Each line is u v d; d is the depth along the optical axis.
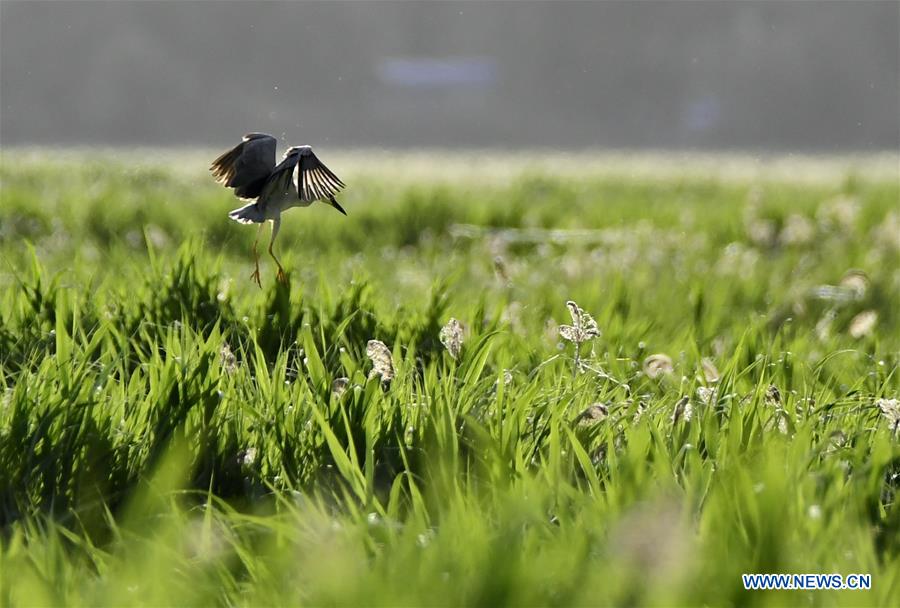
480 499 14.32
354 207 55.69
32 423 15.59
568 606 10.82
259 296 22.38
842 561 12.07
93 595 11.44
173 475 14.16
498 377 17.98
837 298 31.14
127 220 47.41
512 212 56.62
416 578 11.06
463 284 30.86
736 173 120.19
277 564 12.23
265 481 14.91
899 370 21.78
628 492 13.30
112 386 17.45
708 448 15.86
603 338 23.45
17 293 23.09
